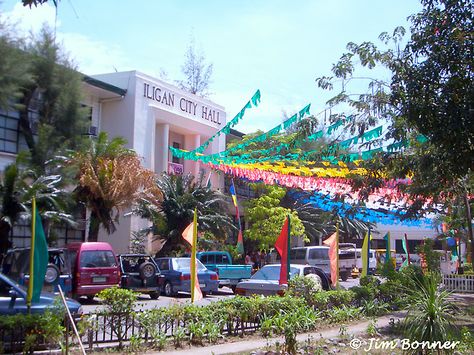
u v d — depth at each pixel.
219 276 22.27
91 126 24.91
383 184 12.94
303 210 34.16
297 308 11.77
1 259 17.69
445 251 32.00
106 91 25.95
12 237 21.48
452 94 8.47
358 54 11.02
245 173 19.30
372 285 15.38
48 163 19.81
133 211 23.92
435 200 13.46
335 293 13.57
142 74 27.14
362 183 11.84
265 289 14.50
